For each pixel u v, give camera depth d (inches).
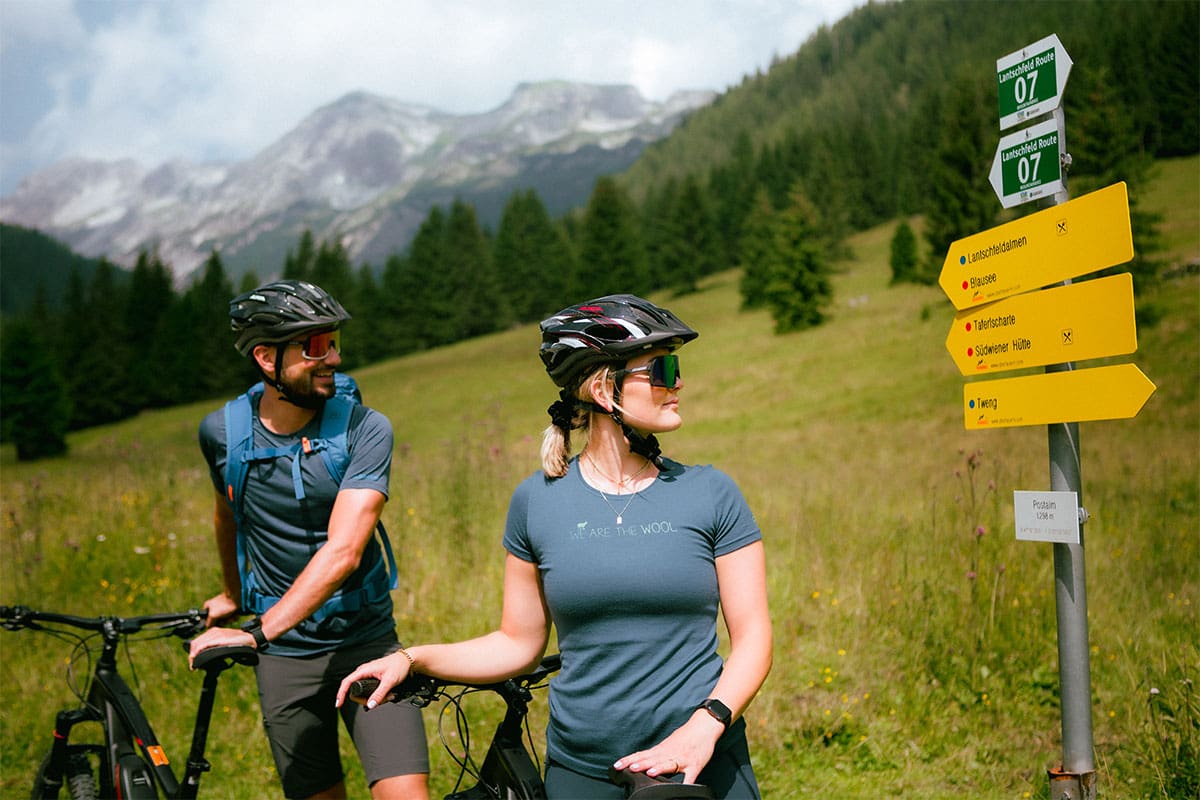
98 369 3440.0
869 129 5492.1
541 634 90.1
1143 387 101.8
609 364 81.7
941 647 216.5
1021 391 119.0
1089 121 1724.9
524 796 84.0
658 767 68.0
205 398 3624.5
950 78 6481.3
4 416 2512.3
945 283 132.5
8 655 242.8
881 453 964.0
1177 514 405.1
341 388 125.3
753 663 77.1
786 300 2237.9
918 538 293.6
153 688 221.5
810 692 209.3
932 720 193.2
